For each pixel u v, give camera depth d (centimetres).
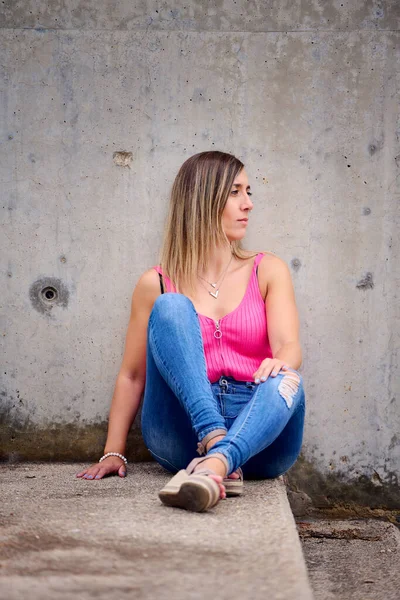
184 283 290
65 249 330
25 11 326
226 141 327
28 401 332
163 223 329
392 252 326
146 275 297
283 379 235
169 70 326
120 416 300
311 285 328
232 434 223
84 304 331
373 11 323
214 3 325
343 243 327
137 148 328
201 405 230
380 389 328
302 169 326
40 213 330
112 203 329
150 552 174
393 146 324
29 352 332
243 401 272
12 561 167
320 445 330
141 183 329
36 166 329
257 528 194
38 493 248
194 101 326
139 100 327
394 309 327
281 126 326
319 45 324
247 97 326
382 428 329
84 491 251
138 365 302
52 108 328
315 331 329
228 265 291
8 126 329
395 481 330
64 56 327
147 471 300
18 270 331
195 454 266
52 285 331
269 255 295
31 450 333
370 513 331
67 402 333
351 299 328
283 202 327
